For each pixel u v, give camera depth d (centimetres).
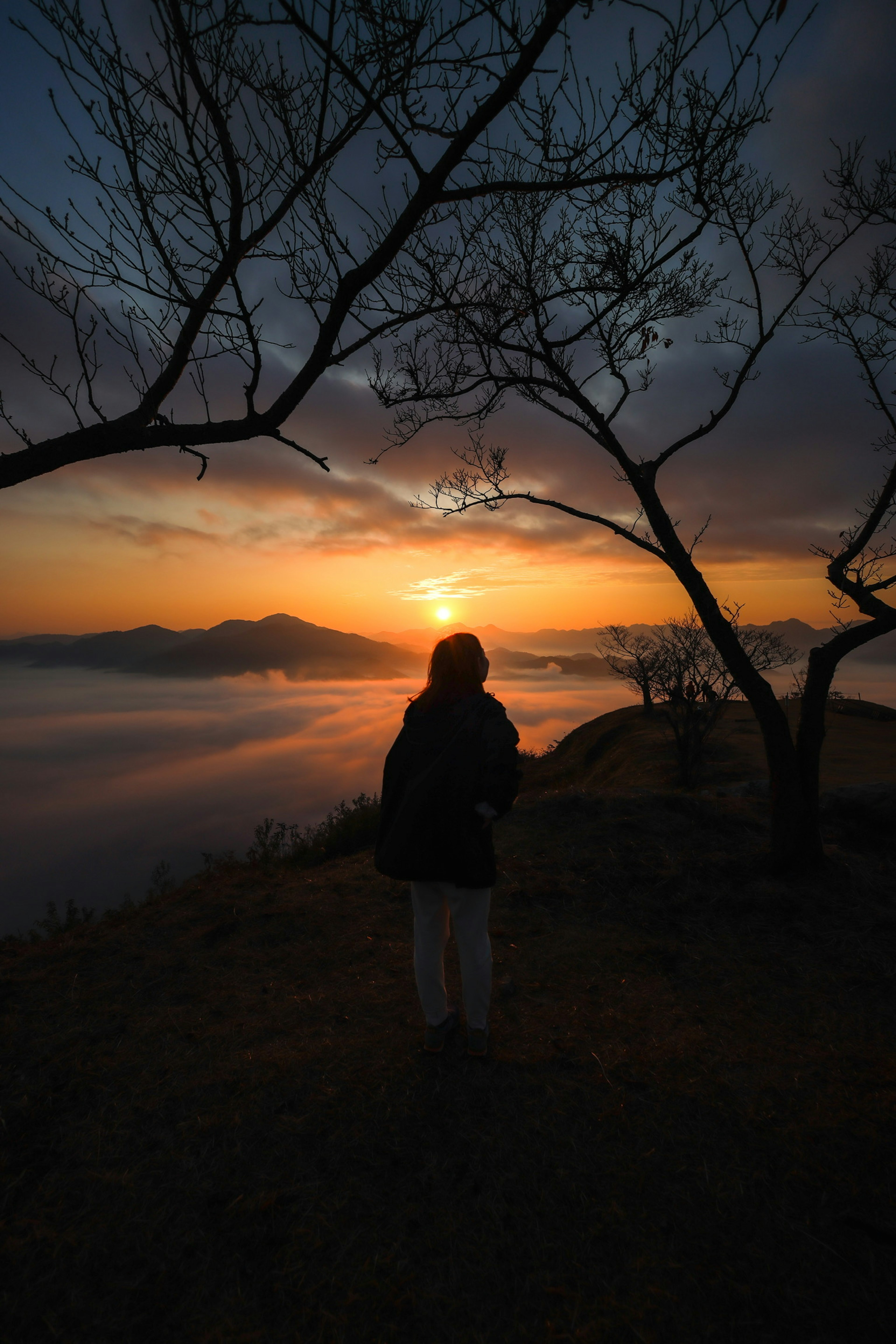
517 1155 222
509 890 468
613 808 607
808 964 366
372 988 345
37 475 169
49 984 353
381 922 433
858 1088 255
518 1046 289
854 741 1412
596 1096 253
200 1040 295
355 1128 235
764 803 667
